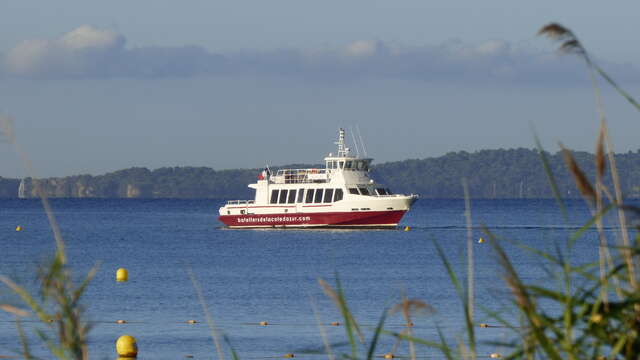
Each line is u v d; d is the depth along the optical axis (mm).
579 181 22453
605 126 22281
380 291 165250
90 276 24312
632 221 22297
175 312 135625
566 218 23594
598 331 22906
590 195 22453
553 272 24984
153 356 97312
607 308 22859
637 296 22500
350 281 186250
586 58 21594
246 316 131375
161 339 108938
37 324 109625
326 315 131375
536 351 24250
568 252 23656
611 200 22500
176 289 169875
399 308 25984
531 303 23609
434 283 178125
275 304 146250
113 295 158375
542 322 23500
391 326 116562
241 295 160375
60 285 24078
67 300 24078
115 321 125062
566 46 21391
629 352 22734
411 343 26844
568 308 23234
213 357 96562
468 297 25922
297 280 190500
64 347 23828
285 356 96250
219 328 118062
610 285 23031
